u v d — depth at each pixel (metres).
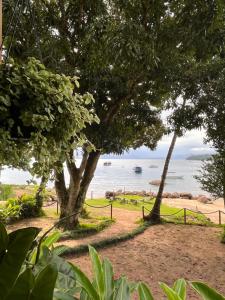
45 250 1.57
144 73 8.27
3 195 12.16
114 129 9.69
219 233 10.39
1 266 1.14
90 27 7.05
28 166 2.17
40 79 2.09
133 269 7.13
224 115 8.99
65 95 2.19
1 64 2.10
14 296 1.07
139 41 6.52
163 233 10.23
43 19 7.55
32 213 11.20
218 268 7.41
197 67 8.98
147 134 12.70
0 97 1.87
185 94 9.26
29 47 6.02
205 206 17.45
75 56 8.29
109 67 8.52
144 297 1.49
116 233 9.81
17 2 2.67
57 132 2.22
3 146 1.93
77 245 8.05
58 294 1.39
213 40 7.34
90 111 2.60
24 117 1.96
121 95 9.23
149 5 7.16
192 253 8.43
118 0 7.19
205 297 1.32
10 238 1.18
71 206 10.09
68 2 8.04
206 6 6.85
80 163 10.12
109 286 1.53
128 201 15.98
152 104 10.57
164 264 7.57
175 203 17.61
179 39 7.41
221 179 9.70
